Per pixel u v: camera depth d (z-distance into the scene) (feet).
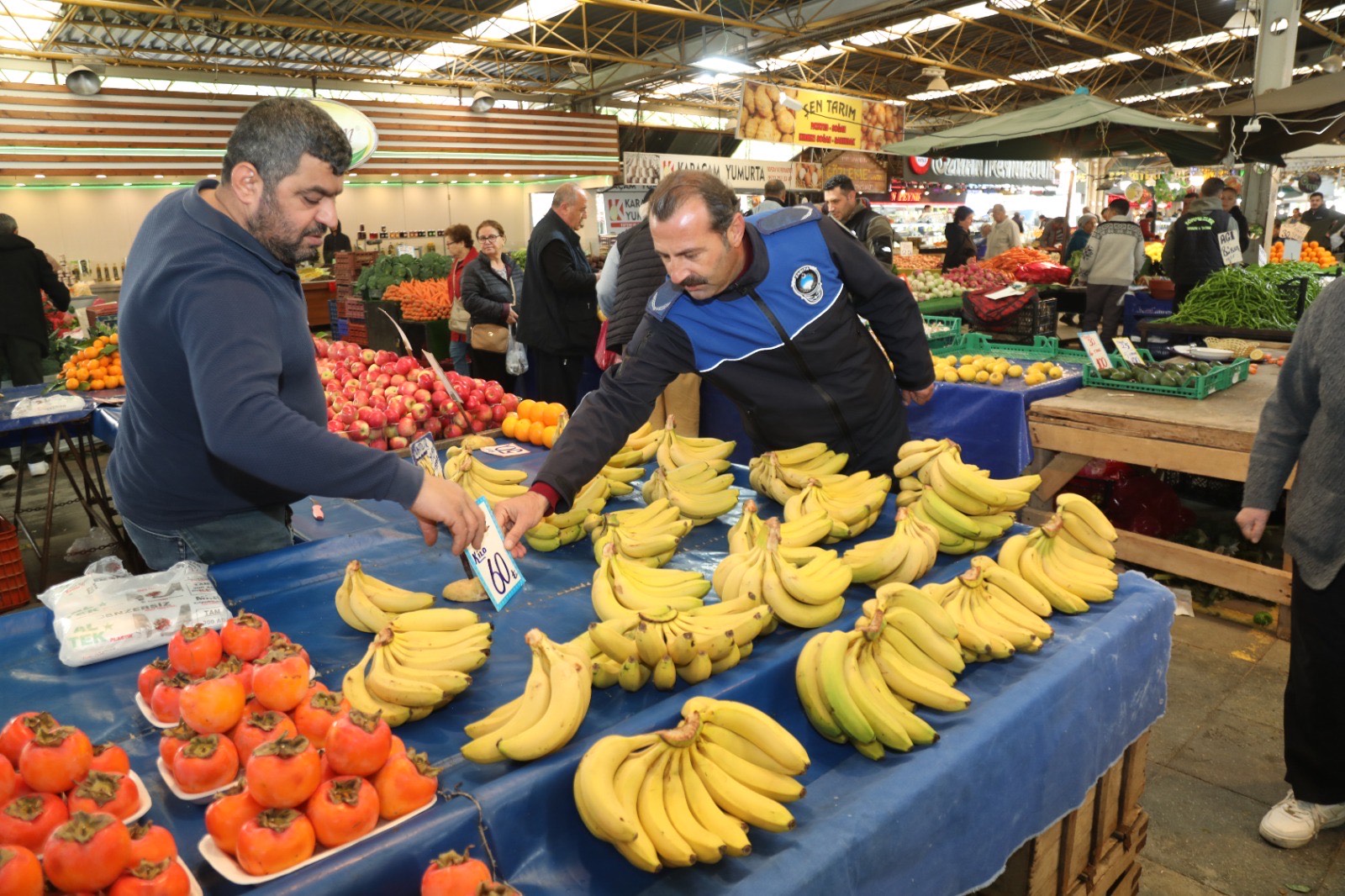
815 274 7.16
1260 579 11.46
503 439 11.09
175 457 6.16
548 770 3.94
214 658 4.32
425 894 3.23
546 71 53.47
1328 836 7.91
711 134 66.85
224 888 3.28
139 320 5.39
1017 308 17.51
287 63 44.45
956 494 6.61
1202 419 11.30
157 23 36.29
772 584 5.24
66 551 15.97
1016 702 5.00
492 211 53.67
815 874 3.75
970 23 47.50
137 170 37.50
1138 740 6.54
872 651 5.14
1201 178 66.49
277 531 7.01
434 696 4.25
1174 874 7.52
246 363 4.93
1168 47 53.98
